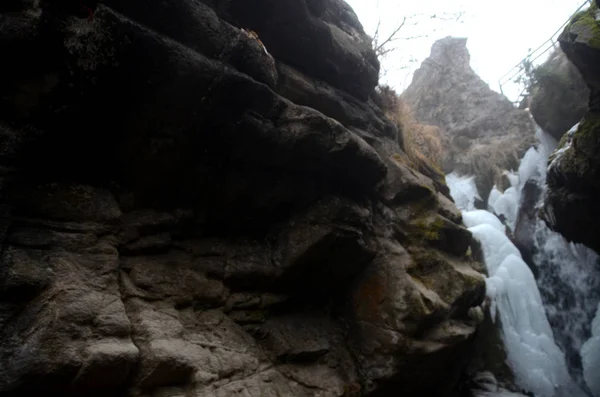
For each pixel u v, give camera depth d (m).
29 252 2.24
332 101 4.88
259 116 3.34
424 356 4.07
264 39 4.27
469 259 7.78
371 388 4.00
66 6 2.43
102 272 2.50
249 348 3.30
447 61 15.64
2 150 2.27
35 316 2.11
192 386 2.57
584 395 7.83
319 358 3.92
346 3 6.32
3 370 1.91
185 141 3.01
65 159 2.60
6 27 2.21
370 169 4.39
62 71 2.38
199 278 3.21
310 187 3.98
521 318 8.14
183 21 2.81
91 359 2.09
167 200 3.17
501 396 6.04
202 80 2.87
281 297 3.90
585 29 6.09
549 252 10.10
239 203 3.60
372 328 4.23
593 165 6.11
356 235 4.16
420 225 4.86
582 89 10.30
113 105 2.63
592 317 8.95
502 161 12.17
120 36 2.43
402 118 6.82
